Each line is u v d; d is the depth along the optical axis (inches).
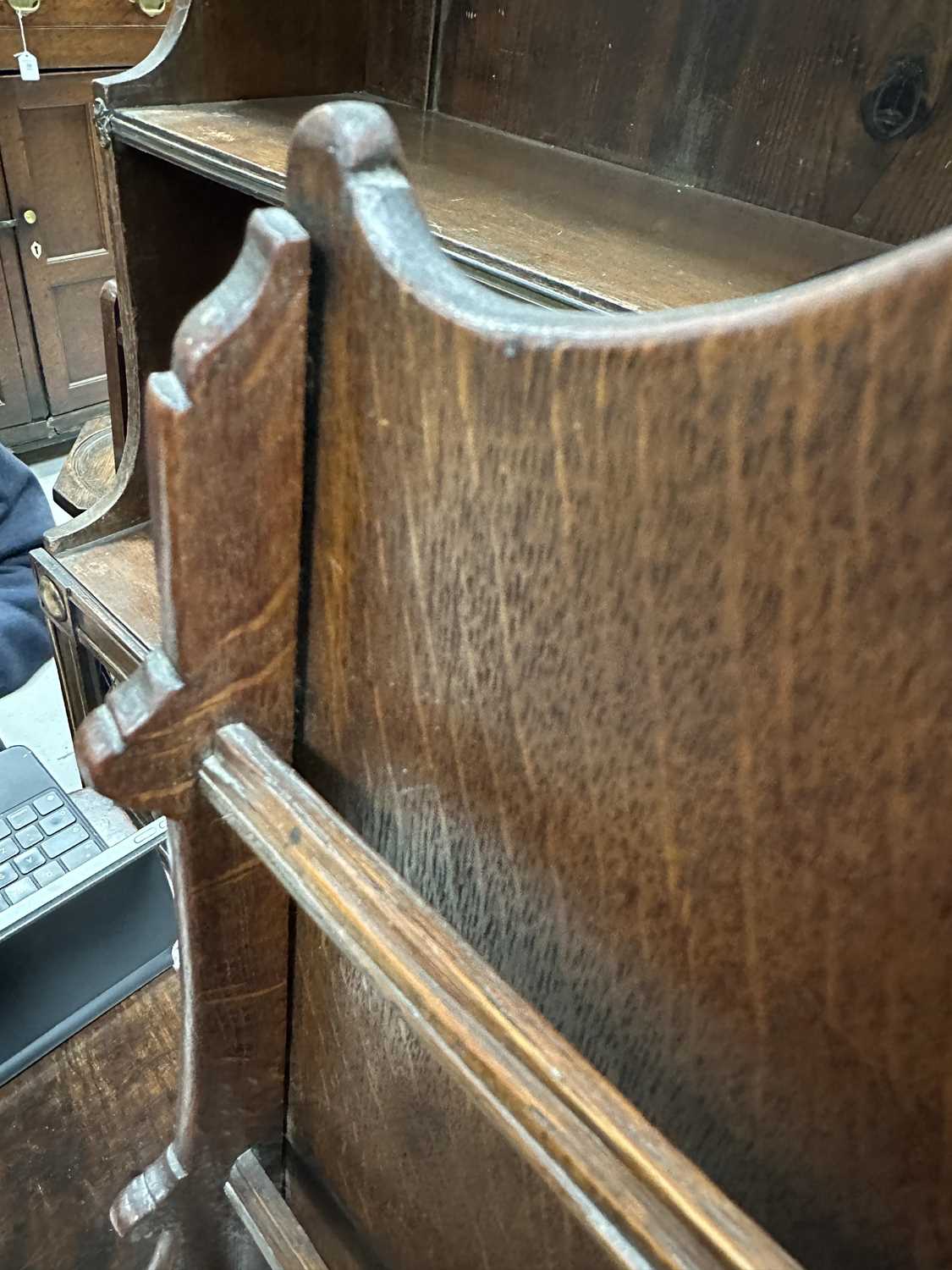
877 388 8.8
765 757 11.2
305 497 14.7
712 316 9.5
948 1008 11.0
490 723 14.2
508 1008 12.8
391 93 37.3
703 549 10.6
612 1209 11.4
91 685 47.5
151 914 34.6
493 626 13.3
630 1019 14.8
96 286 81.8
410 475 13.1
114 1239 28.4
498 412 11.7
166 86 32.2
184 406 12.6
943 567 9.0
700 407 9.9
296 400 13.6
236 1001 21.0
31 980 32.4
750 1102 13.8
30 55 67.4
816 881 11.5
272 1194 24.5
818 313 8.8
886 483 9.1
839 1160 13.1
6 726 64.8
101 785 15.6
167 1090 31.3
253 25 33.3
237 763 15.7
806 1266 14.2
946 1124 11.7
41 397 83.7
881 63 25.3
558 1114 12.0
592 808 13.5
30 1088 31.0
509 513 12.3
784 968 12.3
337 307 12.7
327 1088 22.3
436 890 17.1
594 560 11.7
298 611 16.1
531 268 21.5
